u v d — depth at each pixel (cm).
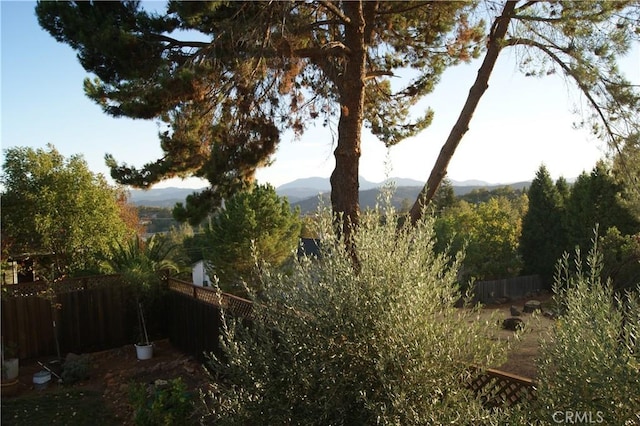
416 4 736
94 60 630
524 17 673
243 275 1363
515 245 2238
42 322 1024
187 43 649
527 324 365
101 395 802
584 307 279
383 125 912
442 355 335
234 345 391
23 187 1173
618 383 239
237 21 589
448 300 373
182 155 639
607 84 661
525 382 354
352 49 668
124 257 1105
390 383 327
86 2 616
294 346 367
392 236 387
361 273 368
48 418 704
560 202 2133
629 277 979
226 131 698
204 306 927
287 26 604
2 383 811
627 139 664
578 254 329
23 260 1248
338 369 352
